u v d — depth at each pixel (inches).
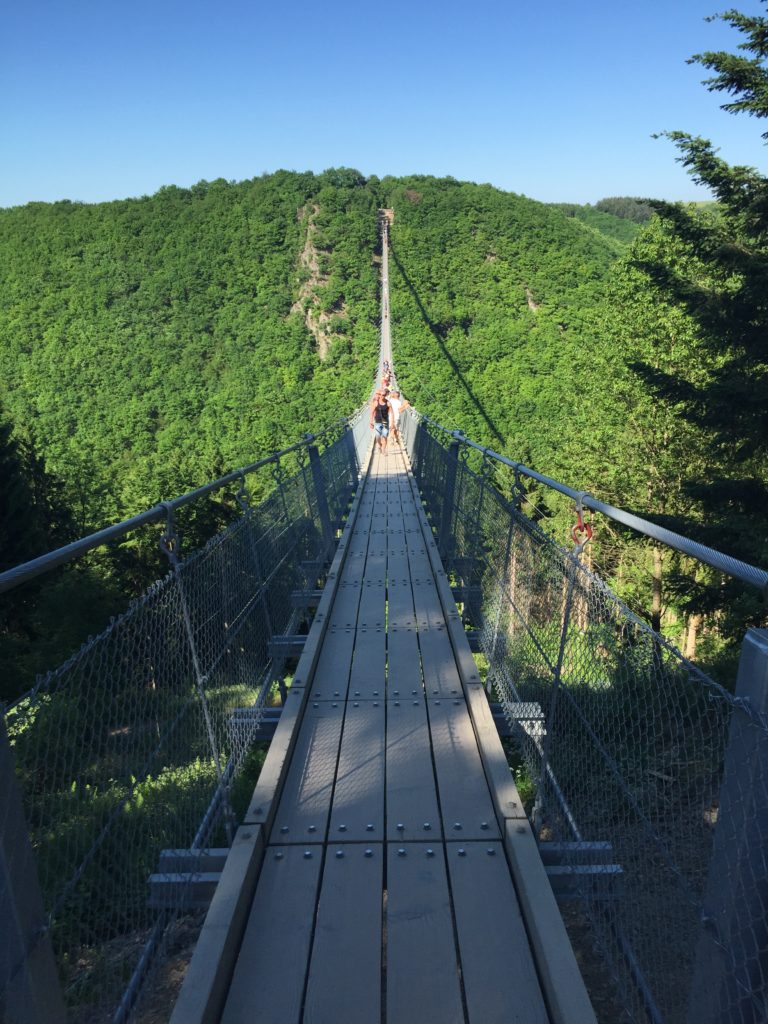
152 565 650.8
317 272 3858.3
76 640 493.0
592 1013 64.6
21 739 53.5
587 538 85.6
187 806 86.2
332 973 74.0
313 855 91.6
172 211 4151.1
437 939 78.0
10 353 3695.9
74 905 67.4
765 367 361.4
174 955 93.3
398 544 275.4
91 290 3909.9
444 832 95.4
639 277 608.1
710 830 56.7
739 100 332.8
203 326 3727.9
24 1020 48.4
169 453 2234.3
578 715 84.6
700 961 56.0
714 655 381.1
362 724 126.3
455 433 242.4
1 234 4281.5
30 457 919.7
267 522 161.3
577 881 83.4
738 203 345.1
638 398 570.6
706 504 352.5
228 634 117.8
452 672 148.9
